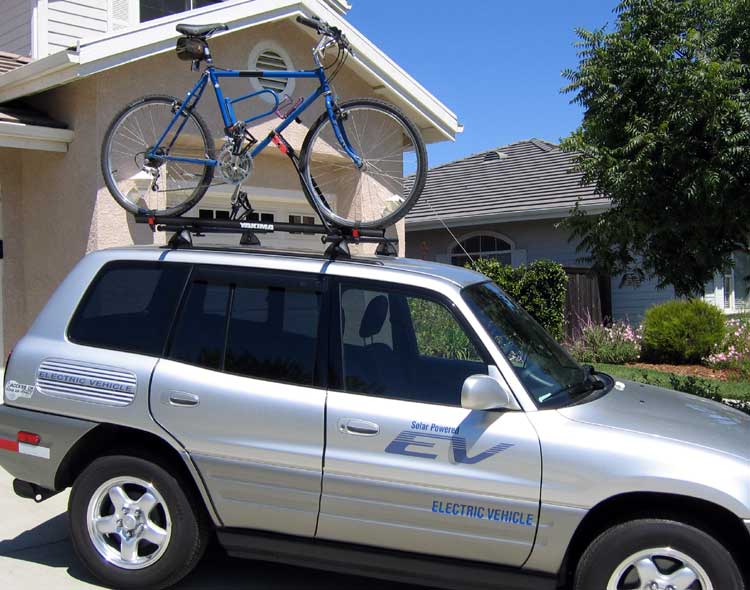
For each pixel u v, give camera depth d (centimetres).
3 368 907
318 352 420
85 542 439
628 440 377
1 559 481
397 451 394
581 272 1455
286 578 468
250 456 412
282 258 446
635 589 368
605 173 701
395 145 742
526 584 383
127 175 674
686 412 430
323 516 405
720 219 680
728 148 635
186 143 665
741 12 681
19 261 930
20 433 448
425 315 422
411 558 396
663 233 717
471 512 385
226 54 931
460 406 398
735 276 1656
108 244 835
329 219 512
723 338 1322
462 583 391
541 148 1994
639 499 379
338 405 405
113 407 433
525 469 379
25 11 1088
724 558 357
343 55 566
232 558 496
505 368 400
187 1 1234
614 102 705
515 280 1261
